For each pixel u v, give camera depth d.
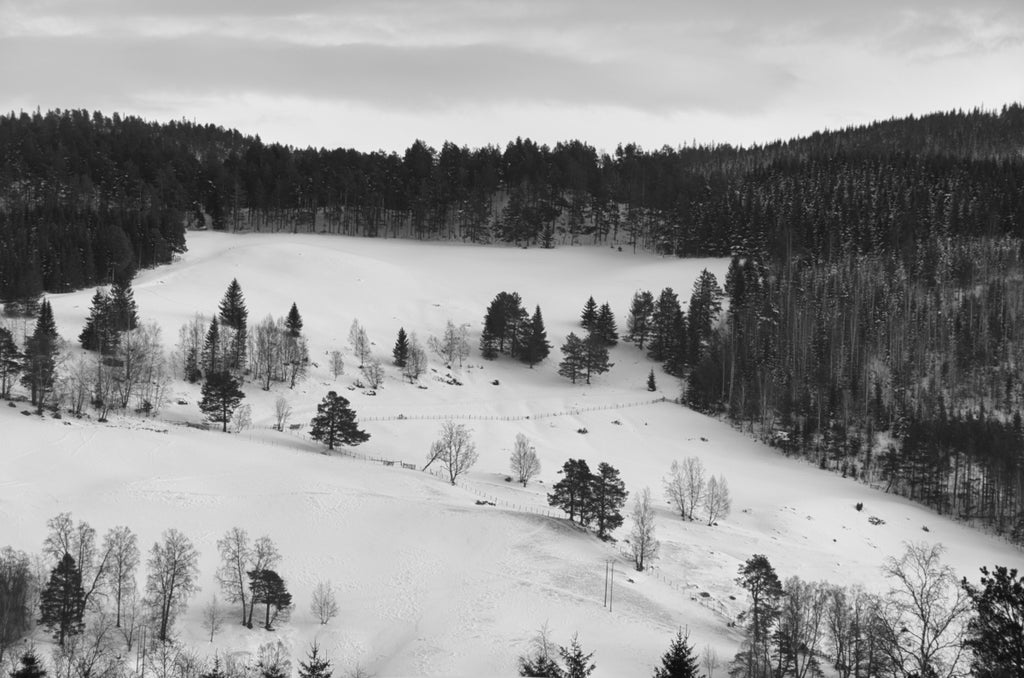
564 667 82.62
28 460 122.75
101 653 81.00
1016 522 154.62
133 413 154.12
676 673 73.38
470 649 87.50
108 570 93.06
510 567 107.88
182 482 125.12
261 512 119.31
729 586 110.94
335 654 89.31
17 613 83.69
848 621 85.44
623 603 99.94
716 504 138.75
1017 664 39.44
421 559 109.81
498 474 151.88
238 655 85.81
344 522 118.38
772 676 80.00
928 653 60.97
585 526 124.25
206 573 102.50
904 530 144.12
